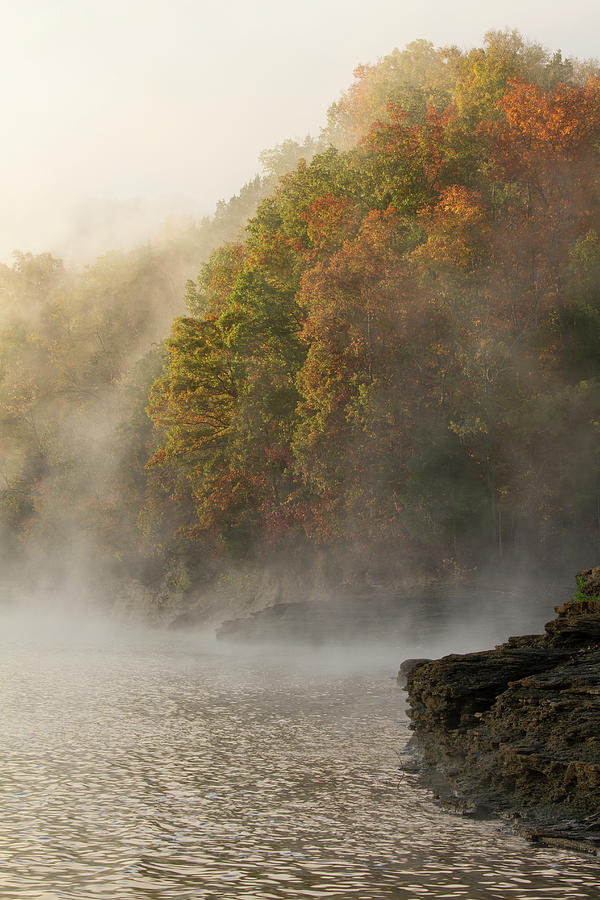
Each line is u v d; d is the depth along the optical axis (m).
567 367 53.88
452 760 21.36
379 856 16.42
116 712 32.75
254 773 22.97
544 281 54.94
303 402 59.19
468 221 52.72
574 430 50.12
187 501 75.50
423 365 53.72
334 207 58.38
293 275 62.72
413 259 53.53
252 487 65.19
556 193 56.84
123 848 17.19
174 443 65.56
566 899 14.16
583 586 23.81
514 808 18.09
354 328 53.41
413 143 59.38
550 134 55.25
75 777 22.88
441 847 16.75
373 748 25.66
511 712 19.33
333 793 20.80
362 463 52.66
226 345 62.91
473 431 50.53
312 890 14.89
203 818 19.08
